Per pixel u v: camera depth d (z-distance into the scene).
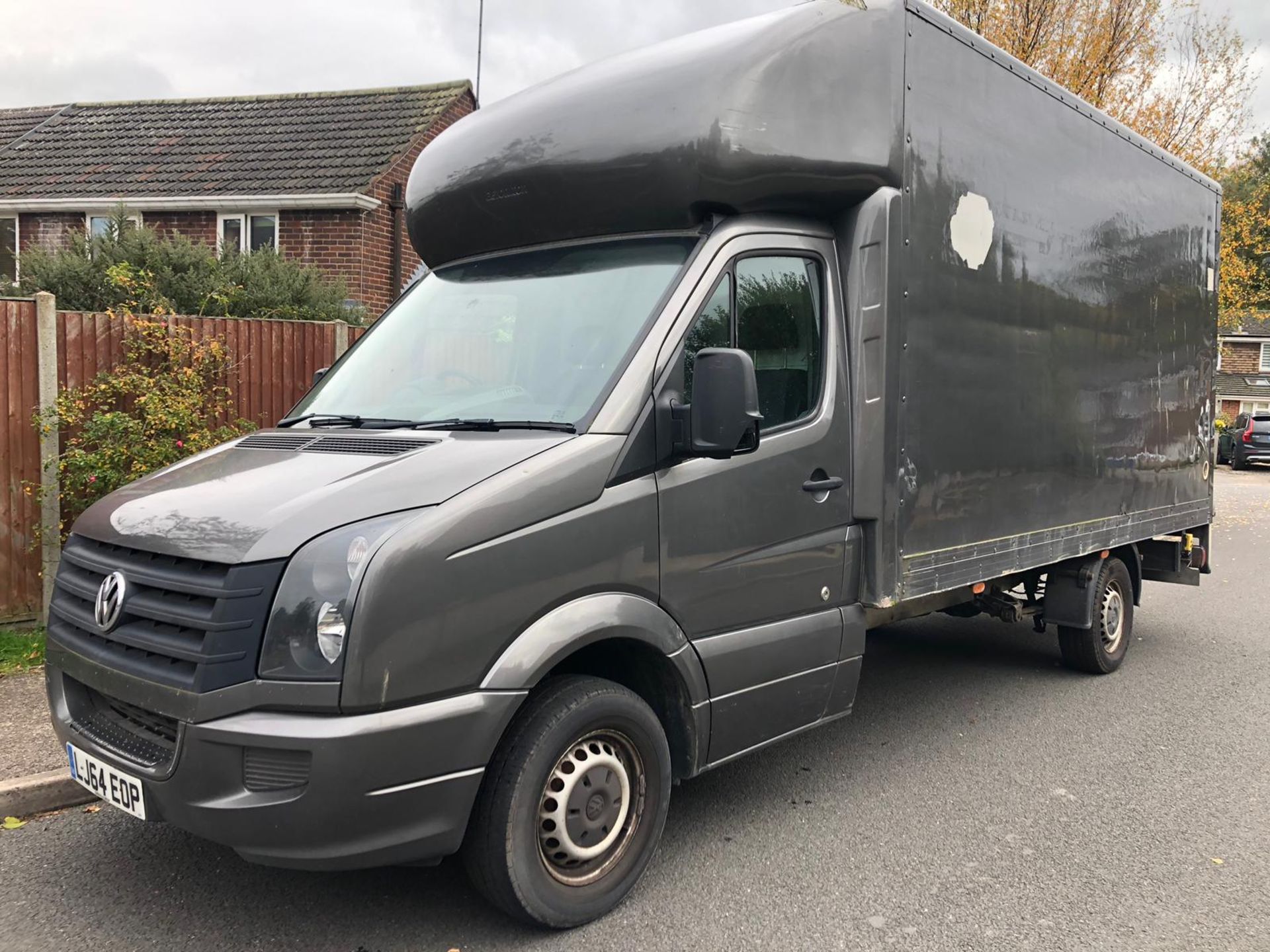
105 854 3.90
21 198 15.11
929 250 4.48
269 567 2.82
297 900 3.57
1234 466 31.44
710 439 3.33
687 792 4.72
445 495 3.04
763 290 3.99
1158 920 3.54
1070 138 5.60
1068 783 4.87
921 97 4.44
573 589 3.24
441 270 4.60
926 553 4.57
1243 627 8.62
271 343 7.35
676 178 3.75
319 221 14.23
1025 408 5.27
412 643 2.85
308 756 2.71
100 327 6.48
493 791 3.14
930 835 4.24
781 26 4.00
